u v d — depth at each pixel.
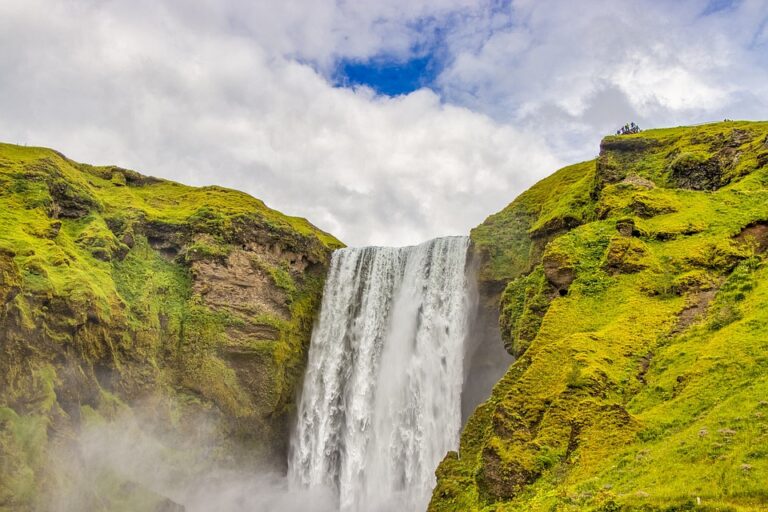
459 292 73.69
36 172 73.50
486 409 42.50
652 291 42.62
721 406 28.89
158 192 95.19
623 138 66.94
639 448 29.16
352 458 77.56
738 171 55.12
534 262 63.44
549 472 31.19
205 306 75.56
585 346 38.31
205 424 70.69
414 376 75.06
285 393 79.88
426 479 69.81
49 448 50.66
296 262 86.88
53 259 62.53
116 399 62.44
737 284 39.59
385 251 85.19
